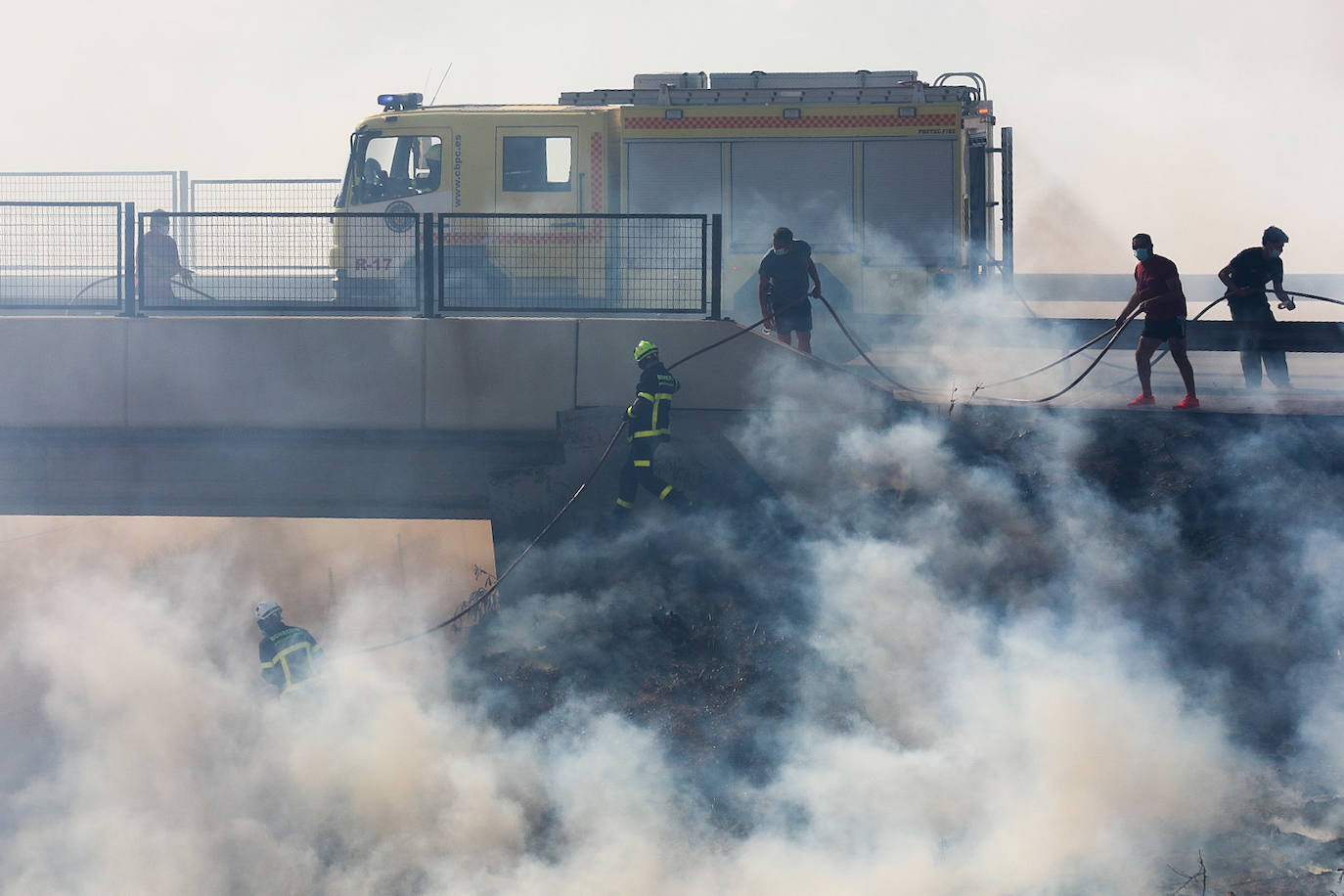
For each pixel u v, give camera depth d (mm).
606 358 24938
